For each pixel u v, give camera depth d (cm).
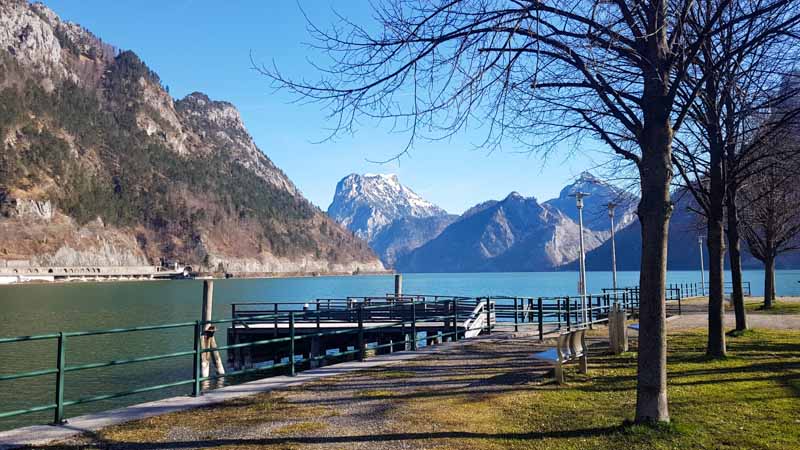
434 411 822
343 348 2652
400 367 1241
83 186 19288
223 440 693
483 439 682
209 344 2336
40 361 2600
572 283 13575
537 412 803
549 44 727
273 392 986
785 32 718
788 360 1184
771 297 2800
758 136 1315
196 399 930
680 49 759
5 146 18275
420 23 686
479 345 1605
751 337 1577
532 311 2239
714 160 1236
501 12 678
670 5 865
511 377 1080
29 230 16362
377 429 732
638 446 640
